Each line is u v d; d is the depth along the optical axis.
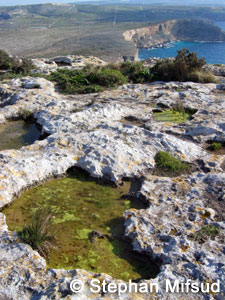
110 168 8.34
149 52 113.69
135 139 9.95
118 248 6.01
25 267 5.05
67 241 6.16
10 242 5.66
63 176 8.47
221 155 9.57
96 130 10.72
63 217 6.88
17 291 4.68
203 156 9.47
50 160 8.55
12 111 13.36
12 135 11.77
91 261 5.70
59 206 7.27
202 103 14.32
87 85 18.09
